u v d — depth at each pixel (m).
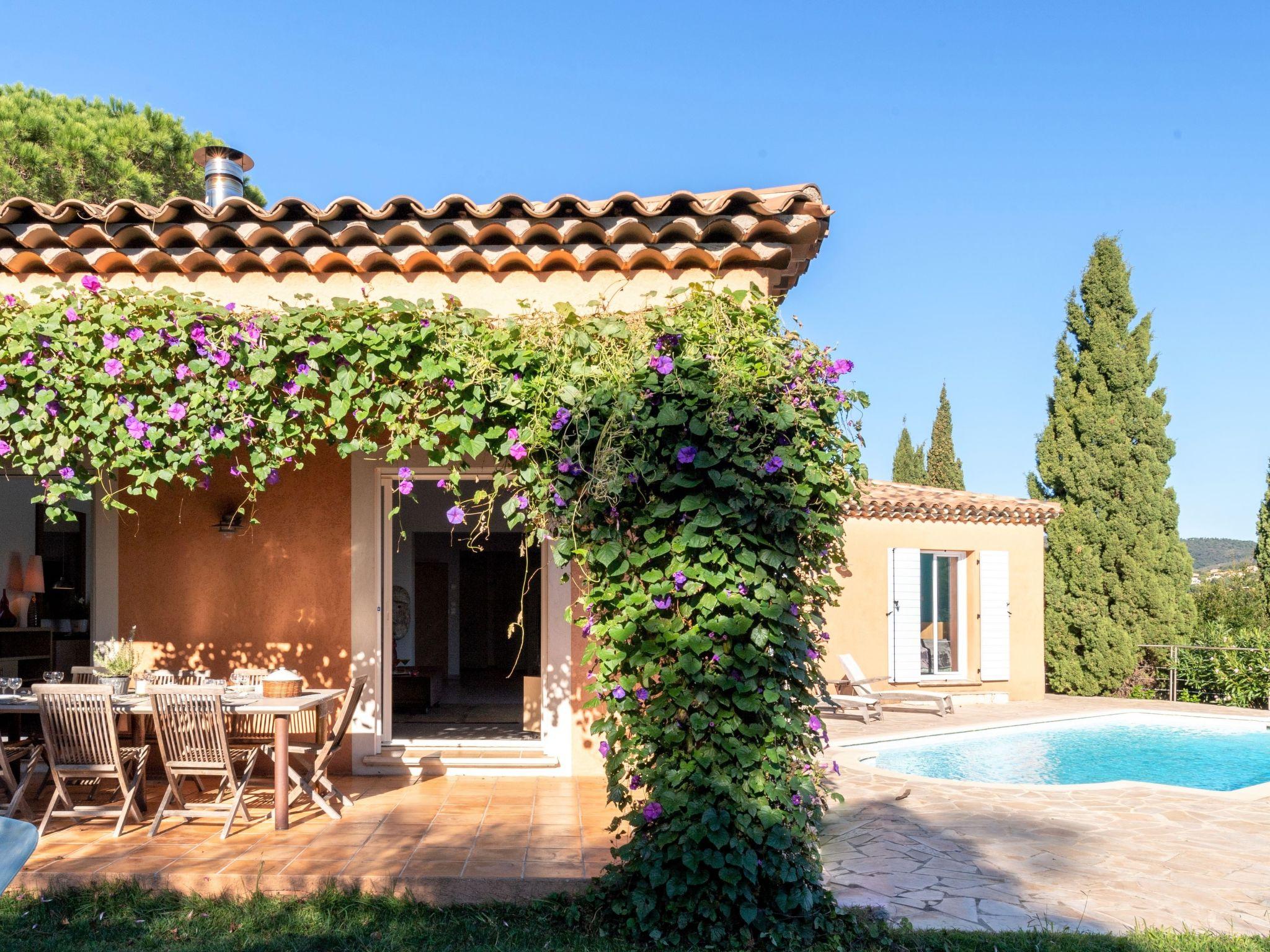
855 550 14.79
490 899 4.76
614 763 4.64
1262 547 17.77
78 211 5.55
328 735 6.67
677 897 4.43
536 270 5.79
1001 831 6.86
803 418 4.62
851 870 5.76
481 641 18.38
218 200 7.92
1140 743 12.68
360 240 5.68
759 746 4.58
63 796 5.74
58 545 10.98
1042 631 16.27
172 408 5.11
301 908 4.67
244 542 7.83
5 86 15.24
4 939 4.35
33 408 5.17
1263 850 6.41
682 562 4.57
